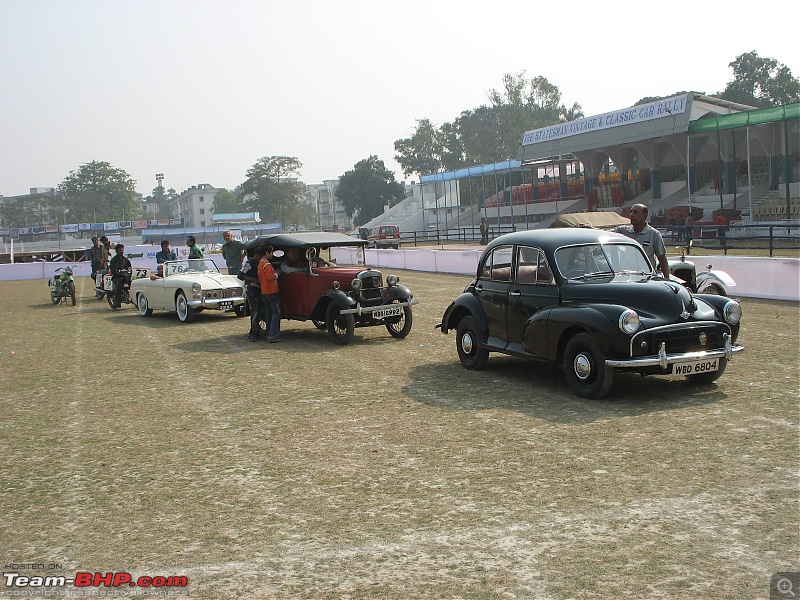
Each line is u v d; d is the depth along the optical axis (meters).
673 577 4.18
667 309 8.08
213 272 19.17
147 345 14.38
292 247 13.81
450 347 12.34
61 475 6.61
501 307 9.59
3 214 185.62
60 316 21.05
